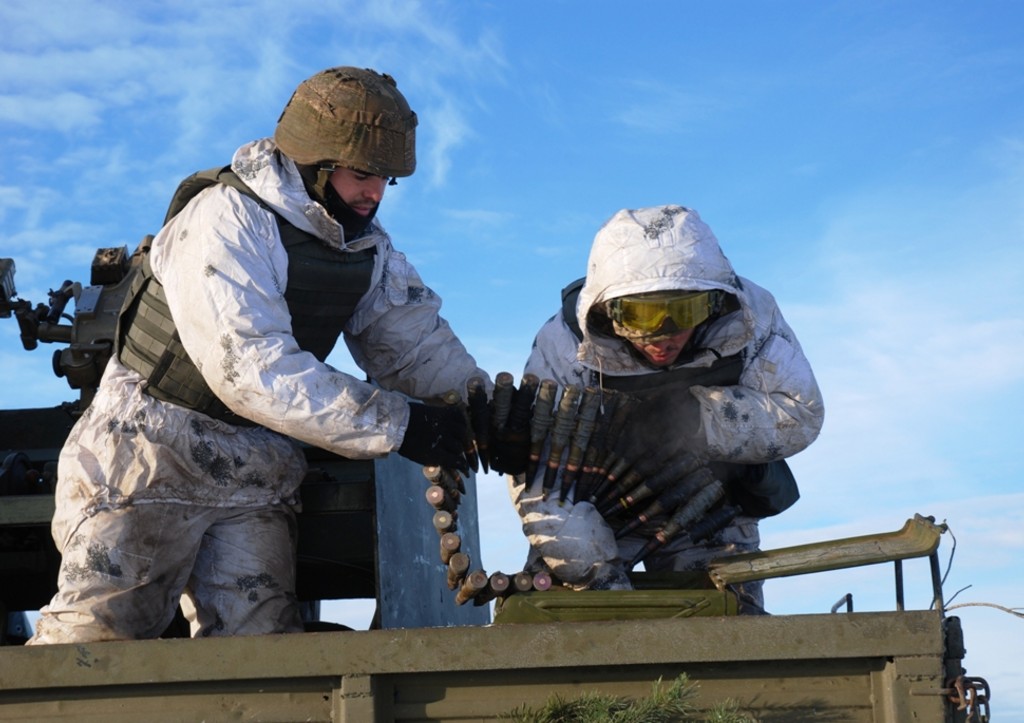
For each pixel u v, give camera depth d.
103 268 4.28
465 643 2.76
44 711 2.80
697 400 3.58
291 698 2.79
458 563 3.24
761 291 3.76
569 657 2.76
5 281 4.20
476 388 3.50
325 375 3.27
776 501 3.83
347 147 3.37
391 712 2.78
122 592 3.36
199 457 3.47
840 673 2.79
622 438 3.55
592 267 3.46
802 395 3.59
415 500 4.22
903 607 3.02
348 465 4.29
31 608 4.35
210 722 2.79
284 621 3.60
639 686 2.79
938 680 2.73
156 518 3.41
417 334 3.89
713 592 3.02
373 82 3.46
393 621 3.82
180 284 3.35
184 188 3.51
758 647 2.75
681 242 3.38
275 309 3.34
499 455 3.52
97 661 2.79
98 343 4.20
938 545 2.97
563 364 3.67
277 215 3.43
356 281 3.62
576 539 3.42
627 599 3.02
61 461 3.49
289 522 3.72
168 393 3.47
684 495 3.53
